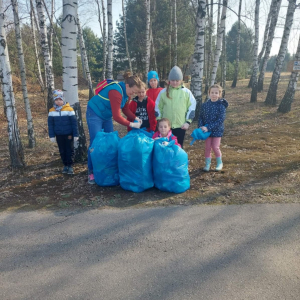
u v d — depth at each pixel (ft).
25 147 23.65
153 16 73.46
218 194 12.89
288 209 11.15
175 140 14.01
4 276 8.29
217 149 15.76
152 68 79.92
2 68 16.69
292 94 31.68
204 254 8.80
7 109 17.07
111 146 13.84
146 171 13.33
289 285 7.38
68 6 16.46
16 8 21.71
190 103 15.34
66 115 16.11
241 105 40.88
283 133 23.84
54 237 10.18
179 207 11.86
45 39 30.32
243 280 7.63
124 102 14.21
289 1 34.24
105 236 10.06
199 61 29.66
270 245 9.05
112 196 13.32
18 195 14.11
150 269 8.27
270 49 54.60
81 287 7.71
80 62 106.52
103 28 56.65
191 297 7.16
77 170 17.44
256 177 14.62
